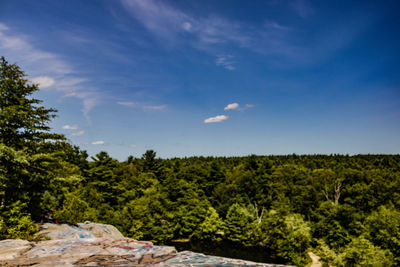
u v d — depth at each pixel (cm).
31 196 1566
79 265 652
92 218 3406
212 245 4725
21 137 1540
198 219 4962
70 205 2409
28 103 1576
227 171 8375
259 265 613
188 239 5078
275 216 4309
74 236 1259
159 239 4441
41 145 1569
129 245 859
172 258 692
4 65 1513
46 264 664
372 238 3253
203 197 6303
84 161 5853
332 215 4178
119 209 4556
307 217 5562
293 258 3706
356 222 3919
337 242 3800
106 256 728
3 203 1385
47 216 1780
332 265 3428
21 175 1473
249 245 4706
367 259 2852
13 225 1248
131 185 5606
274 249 4438
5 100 1523
